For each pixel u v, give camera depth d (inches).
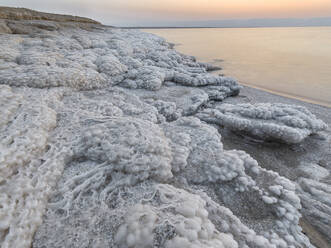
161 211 81.0
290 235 101.0
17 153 96.9
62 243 72.7
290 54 937.5
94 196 94.0
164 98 291.9
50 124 131.1
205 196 110.0
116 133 122.0
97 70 319.6
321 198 139.6
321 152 200.5
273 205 114.1
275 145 209.6
